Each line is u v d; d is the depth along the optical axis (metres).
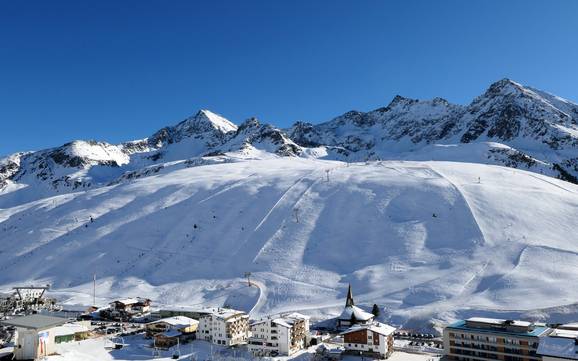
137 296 166.12
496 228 178.75
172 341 109.38
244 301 152.62
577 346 74.88
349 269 167.75
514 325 88.19
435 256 165.25
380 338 96.94
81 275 193.00
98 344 109.25
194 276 178.00
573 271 143.75
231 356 101.75
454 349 91.12
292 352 102.75
